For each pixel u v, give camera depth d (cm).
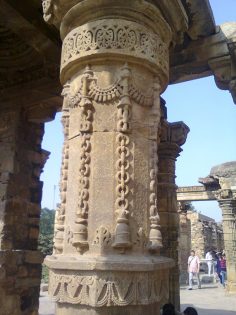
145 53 321
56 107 689
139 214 298
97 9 322
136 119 315
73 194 305
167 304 355
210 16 490
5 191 620
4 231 600
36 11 535
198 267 1585
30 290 627
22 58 675
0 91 693
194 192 1820
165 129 709
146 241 297
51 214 3541
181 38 409
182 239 2067
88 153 304
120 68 316
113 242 282
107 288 264
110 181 296
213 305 1090
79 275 272
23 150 669
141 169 308
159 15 337
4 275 579
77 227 288
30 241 657
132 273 271
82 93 314
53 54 581
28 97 667
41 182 702
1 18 527
